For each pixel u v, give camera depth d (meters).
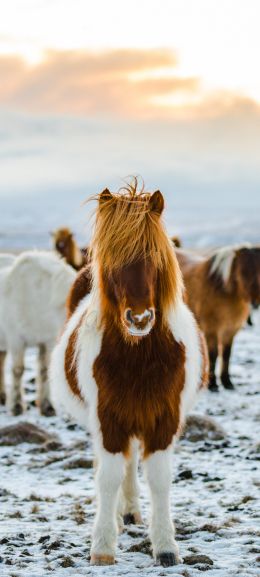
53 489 10.60
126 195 7.16
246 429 14.84
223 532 8.16
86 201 7.32
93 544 7.36
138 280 6.71
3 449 13.17
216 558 7.36
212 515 8.94
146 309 6.65
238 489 10.24
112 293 7.02
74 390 8.08
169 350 7.21
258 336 35.53
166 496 7.34
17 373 16.78
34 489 10.60
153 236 6.86
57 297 16.22
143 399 7.17
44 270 16.48
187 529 8.34
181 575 6.73
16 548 7.76
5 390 18.14
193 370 7.65
